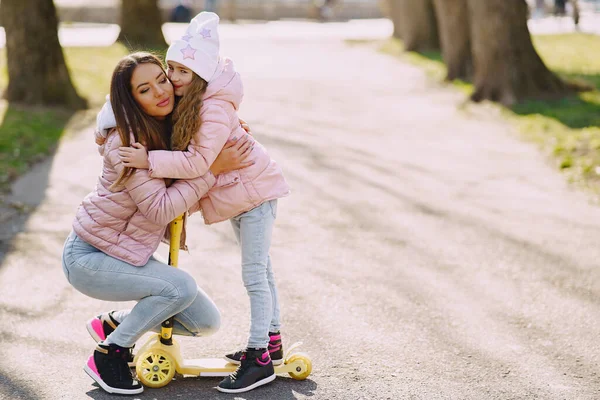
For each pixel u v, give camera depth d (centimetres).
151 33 2111
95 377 360
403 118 1180
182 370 374
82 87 1314
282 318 457
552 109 1184
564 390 368
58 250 580
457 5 1579
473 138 1021
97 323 384
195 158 337
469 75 1590
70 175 806
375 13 4225
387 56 2145
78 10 3434
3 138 916
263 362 367
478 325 447
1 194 724
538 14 3559
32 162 854
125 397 358
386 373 386
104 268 348
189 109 335
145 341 421
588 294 495
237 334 437
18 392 363
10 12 1153
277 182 367
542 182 791
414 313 465
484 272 538
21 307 471
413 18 2212
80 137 1003
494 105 1259
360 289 505
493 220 664
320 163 876
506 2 1284
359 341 425
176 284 350
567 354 409
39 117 1075
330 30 3306
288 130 1066
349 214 684
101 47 1950
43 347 416
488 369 390
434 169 851
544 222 656
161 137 341
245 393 363
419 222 660
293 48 2427
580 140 940
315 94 1426
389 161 891
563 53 2008
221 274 536
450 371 388
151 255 360
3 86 1241
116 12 3450
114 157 338
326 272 538
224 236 625
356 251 584
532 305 477
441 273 536
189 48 335
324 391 366
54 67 1177
